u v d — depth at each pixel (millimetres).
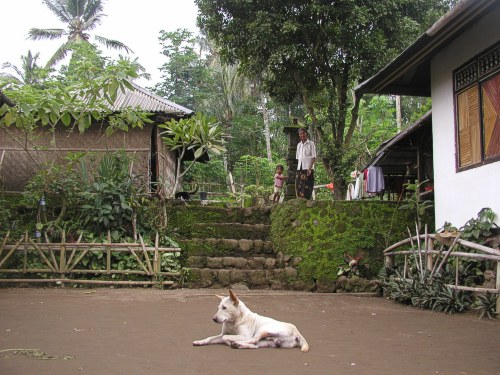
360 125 26000
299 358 4652
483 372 4281
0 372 3992
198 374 4066
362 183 18016
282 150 34625
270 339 5039
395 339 5664
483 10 7609
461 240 7973
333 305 8344
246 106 35812
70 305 7629
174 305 7844
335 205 10773
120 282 9719
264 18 13828
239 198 18312
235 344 4953
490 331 6141
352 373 4188
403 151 15078
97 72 10570
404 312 7680
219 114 35281
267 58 14680
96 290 9336
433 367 4426
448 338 5730
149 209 10883
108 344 5145
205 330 5973
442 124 10023
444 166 9938
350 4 13492
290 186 13617
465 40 9156
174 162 16266
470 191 8945
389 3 13453
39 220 10438
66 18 32781
